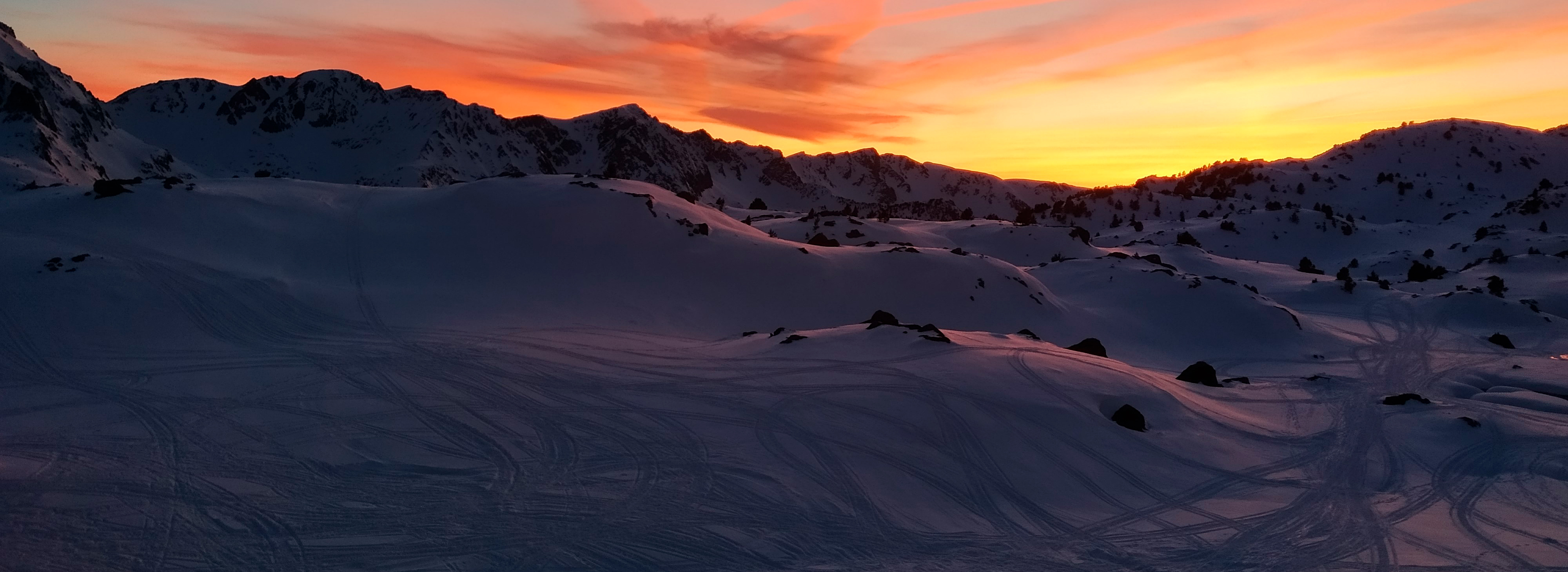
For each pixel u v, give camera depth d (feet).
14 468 66.49
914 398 88.63
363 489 65.21
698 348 124.88
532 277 169.58
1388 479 77.41
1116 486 72.74
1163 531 63.16
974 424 82.43
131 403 85.87
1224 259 388.78
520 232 186.39
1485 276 330.75
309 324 124.67
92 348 104.94
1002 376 95.96
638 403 90.07
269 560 53.21
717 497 65.46
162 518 58.54
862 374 97.55
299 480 66.54
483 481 67.56
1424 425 96.78
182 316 119.85
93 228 147.84
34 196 167.84
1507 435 91.76
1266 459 82.74
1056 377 96.73
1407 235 588.91
